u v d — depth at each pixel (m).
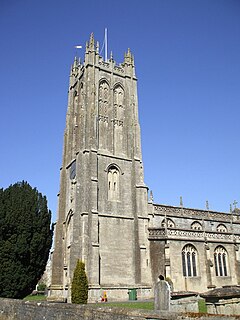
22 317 22.52
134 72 66.31
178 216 62.72
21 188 41.28
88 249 47.44
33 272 38.34
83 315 16.72
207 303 19.83
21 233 37.88
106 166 55.16
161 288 20.14
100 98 60.44
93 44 62.81
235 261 55.41
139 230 52.19
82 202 50.88
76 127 61.94
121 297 47.22
